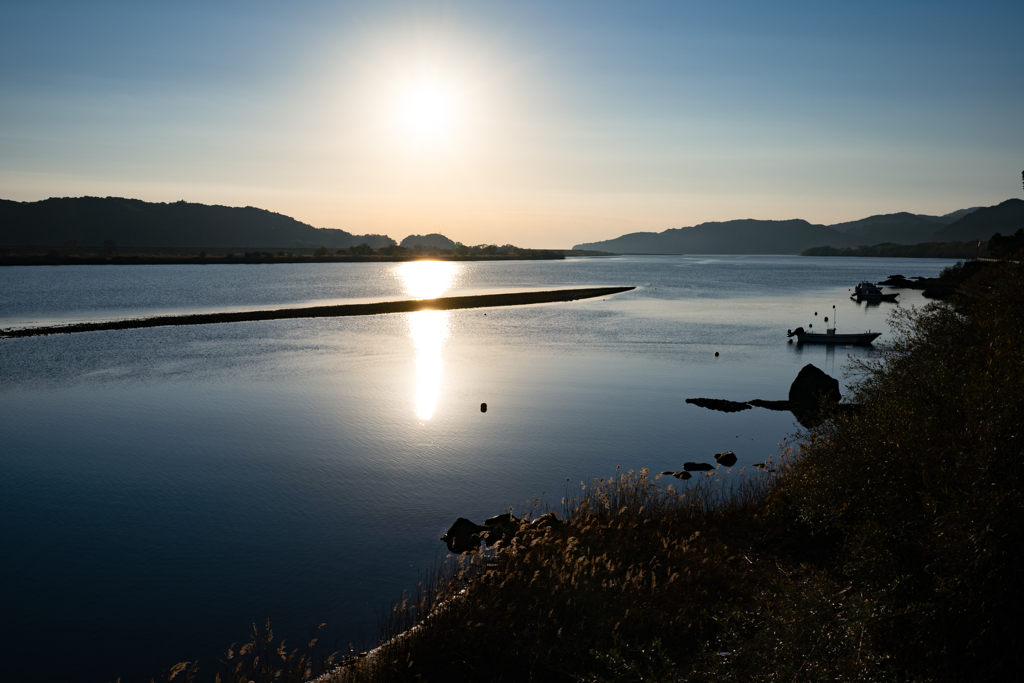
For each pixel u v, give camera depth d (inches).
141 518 767.7
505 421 1237.7
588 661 358.0
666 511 636.7
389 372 1766.7
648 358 2033.7
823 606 319.0
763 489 725.9
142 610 551.5
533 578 423.8
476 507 794.8
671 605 415.8
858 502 442.9
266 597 572.7
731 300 4488.2
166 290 4943.4
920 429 377.7
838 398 1350.9
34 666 470.3
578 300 4315.9
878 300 4407.0
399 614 445.1
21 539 707.4
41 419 1262.3
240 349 2160.4
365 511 782.5
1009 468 305.0
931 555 323.3
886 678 287.7
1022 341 380.5
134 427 1200.2
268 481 896.9
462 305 3796.8
